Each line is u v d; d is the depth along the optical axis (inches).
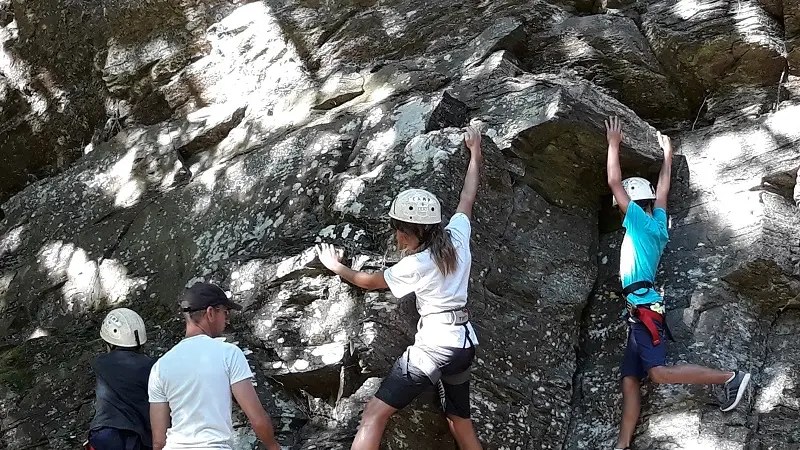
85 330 199.9
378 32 233.8
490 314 169.5
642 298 159.3
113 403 133.6
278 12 243.8
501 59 209.8
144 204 218.4
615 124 183.0
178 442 117.6
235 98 243.8
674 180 197.3
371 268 161.5
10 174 282.7
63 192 237.3
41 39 273.1
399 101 197.3
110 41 261.1
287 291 168.2
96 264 210.1
